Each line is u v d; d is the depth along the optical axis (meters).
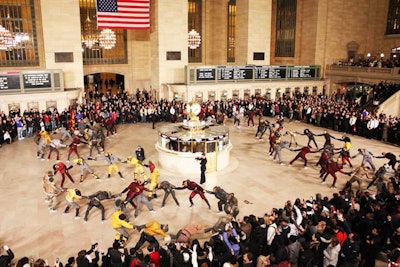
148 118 27.19
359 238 9.16
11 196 13.92
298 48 38.03
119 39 36.22
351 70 33.44
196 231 9.82
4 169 16.86
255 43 32.81
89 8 34.56
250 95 31.62
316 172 16.70
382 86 28.91
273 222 9.52
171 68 30.14
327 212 9.88
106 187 14.86
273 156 19.00
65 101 25.73
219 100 30.17
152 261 8.39
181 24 29.77
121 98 30.53
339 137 23.41
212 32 38.94
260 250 9.12
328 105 27.11
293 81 33.41
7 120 21.61
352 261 8.55
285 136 23.31
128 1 24.28
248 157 18.84
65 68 27.28
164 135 16.55
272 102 29.64
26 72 23.84
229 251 8.78
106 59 36.03
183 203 13.45
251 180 15.62
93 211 12.80
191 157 15.98
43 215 12.45
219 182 15.35
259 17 32.56
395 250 7.96
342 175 16.45
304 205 10.50
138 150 17.34
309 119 27.17
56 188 12.77
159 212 12.74
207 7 38.25
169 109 27.31
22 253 10.20
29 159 18.36
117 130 24.56
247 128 25.58
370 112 26.66
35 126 22.92
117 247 8.59
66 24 26.78
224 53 39.06
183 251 8.41
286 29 38.91
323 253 8.72
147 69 37.75
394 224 9.67
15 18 28.31
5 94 23.27
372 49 38.34
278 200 13.64
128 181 15.52
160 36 29.28
